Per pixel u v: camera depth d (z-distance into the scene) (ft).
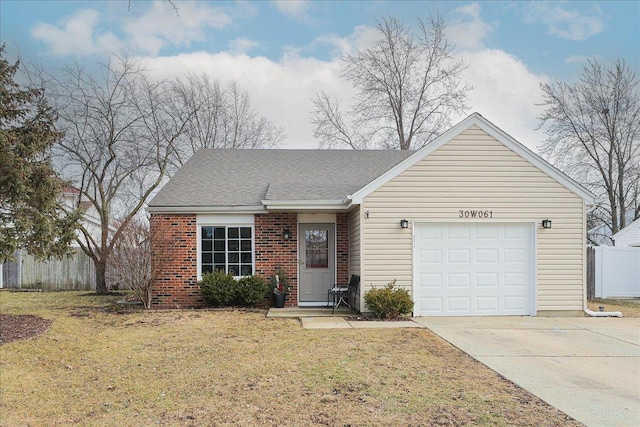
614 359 26.25
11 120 36.17
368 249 40.98
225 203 47.06
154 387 21.38
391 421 17.08
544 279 41.57
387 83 99.45
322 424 16.88
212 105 96.17
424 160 41.32
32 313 41.91
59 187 36.91
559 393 20.31
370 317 40.11
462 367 24.38
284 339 30.99
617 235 79.87
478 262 41.57
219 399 19.69
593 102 87.86
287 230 47.67
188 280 46.93
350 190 47.34
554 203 41.65
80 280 68.03
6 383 21.90
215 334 32.60
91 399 19.94
